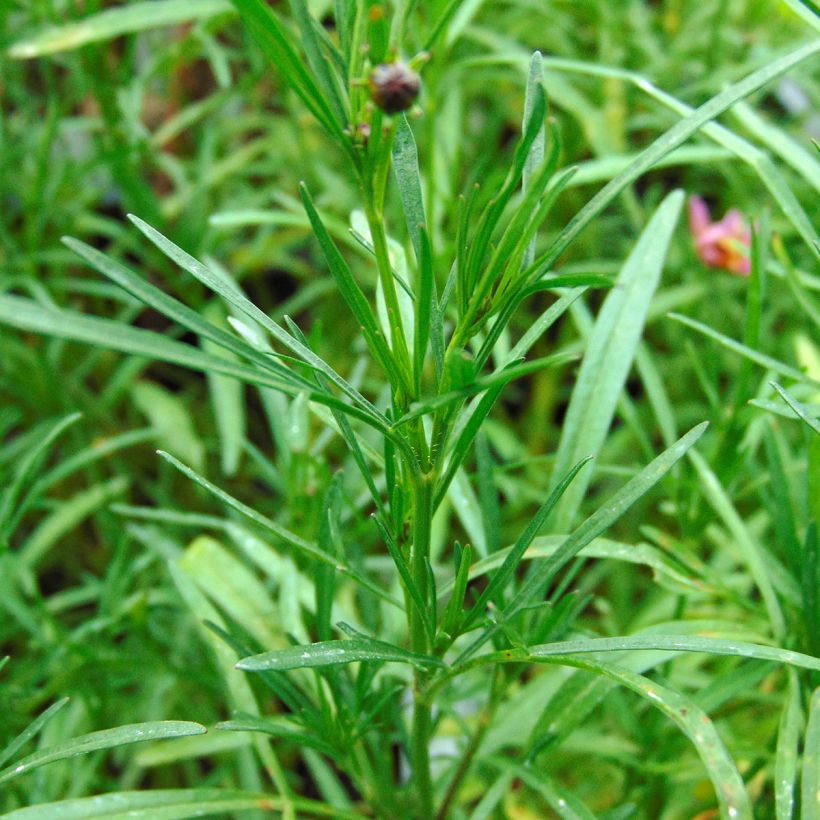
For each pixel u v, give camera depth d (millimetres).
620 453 281
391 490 123
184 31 373
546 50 346
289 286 378
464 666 130
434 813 169
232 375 95
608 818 165
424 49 105
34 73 388
